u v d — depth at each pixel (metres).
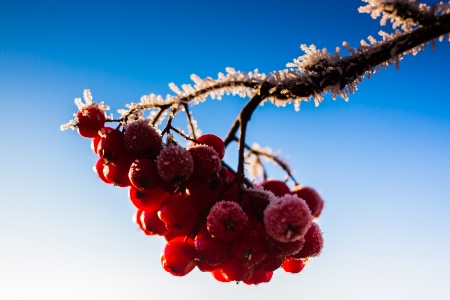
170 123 0.18
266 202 0.17
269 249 0.17
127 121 0.19
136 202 0.18
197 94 0.19
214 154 0.17
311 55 0.18
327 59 0.17
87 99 0.19
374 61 0.17
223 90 0.19
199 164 0.17
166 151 0.17
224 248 0.17
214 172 0.17
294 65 0.18
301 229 0.16
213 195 0.17
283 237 0.16
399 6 0.16
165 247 0.18
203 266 0.18
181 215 0.17
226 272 0.17
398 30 0.17
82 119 0.18
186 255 0.17
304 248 0.17
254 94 0.19
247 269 0.17
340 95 0.17
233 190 0.18
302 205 0.16
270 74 0.18
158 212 0.18
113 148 0.18
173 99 0.19
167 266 0.17
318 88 0.17
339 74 0.17
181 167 0.17
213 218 0.17
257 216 0.17
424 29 0.16
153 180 0.17
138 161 0.17
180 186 0.17
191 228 0.17
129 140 0.17
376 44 0.17
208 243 0.17
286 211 0.16
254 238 0.17
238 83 0.19
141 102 0.19
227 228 0.16
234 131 0.20
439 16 0.16
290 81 0.18
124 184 0.18
